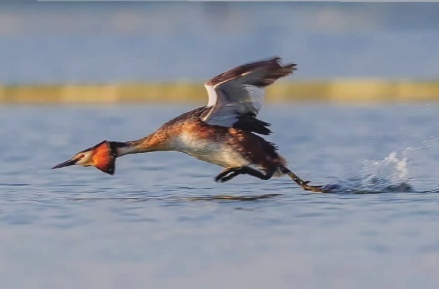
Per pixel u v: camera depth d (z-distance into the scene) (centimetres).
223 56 5306
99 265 1239
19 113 2903
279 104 2994
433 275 1187
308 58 5044
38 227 1419
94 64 4834
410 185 1662
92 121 2708
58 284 1173
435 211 1473
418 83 3147
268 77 1481
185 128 1520
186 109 2945
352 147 2138
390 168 1814
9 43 6419
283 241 1331
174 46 6169
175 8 10125
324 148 2134
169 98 3197
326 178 1761
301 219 1440
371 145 2155
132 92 3209
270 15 9625
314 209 1498
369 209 1493
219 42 6475
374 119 2602
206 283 1168
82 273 1209
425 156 1980
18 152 2162
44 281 1184
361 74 4047
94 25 8506
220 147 1514
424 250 1280
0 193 1666
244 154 1513
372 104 2942
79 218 1466
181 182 1762
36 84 3431
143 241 1339
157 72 4372
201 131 1510
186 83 3344
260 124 1515
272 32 7431
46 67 4662
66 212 1504
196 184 1738
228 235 1362
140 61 5019
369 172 1772
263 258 1259
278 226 1404
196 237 1355
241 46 6081
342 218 1442
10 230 1403
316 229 1385
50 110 2967
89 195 1641
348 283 1164
